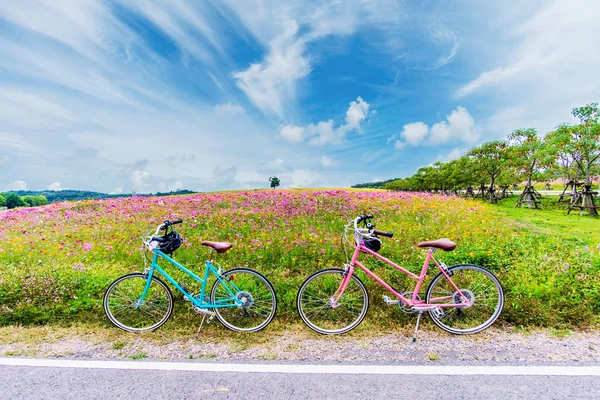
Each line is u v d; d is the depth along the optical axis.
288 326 3.97
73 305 4.48
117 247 7.71
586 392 2.57
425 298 3.79
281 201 13.59
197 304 3.90
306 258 6.82
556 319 3.92
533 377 2.78
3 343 3.64
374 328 3.85
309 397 2.56
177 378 2.88
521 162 21.19
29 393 2.69
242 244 7.51
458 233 8.41
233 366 3.06
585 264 5.22
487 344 3.41
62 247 7.75
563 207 19.67
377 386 2.70
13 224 10.84
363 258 6.20
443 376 2.82
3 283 4.98
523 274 4.96
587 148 17.36
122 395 2.65
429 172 41.66
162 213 11.89
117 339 3.71
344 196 14.85
